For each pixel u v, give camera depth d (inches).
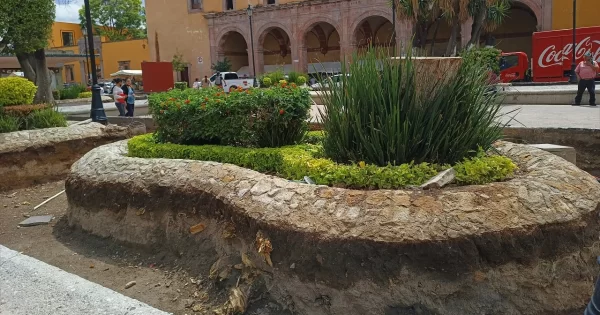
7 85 391.9
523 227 131.6
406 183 152.2
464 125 169.6
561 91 572.4
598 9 1018.7
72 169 237.8
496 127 186.4
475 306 129.9
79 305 135.6
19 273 159.0
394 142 164.2
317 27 1429.6
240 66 1675.7
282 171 185.9
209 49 1590.8
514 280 131.0
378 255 130.2
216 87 265.7
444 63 170.2
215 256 167.8
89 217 216.4
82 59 1445.6
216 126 221.8
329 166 165.9
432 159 165.5
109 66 1867.6
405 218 132.6
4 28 470.9
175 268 175.6
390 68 172.7
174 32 1657.2
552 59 942.4
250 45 1475.1
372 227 132.4
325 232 134.8
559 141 325.7
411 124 164.7
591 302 82.7
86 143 362.6
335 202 141.9
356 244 131.3
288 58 1563.7
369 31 1332.4
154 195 190.9
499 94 190.1
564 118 409.1
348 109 173.9
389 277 129.6
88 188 216.4
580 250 137.1
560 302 134.1
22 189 323.3
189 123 229.1
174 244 183.5
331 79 185.0
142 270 180.4
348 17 1258.6
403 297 129.9
